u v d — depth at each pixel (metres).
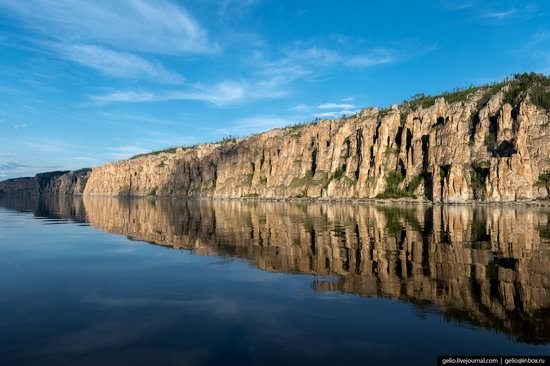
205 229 68.75
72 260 37.94
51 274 31.70
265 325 19.89
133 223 82.19
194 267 34.31
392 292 25.78
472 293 25.34
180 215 111.62
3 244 49.19
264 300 24.19
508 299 24.02
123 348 17.16
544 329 19.22
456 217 101.50
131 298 24.83
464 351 16.86
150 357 16.23
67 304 23.52
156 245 48.16
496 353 16.64
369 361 15.88
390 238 53.81
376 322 20.30
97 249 45.00
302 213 123.62
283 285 27.86
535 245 46.19
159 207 173.12
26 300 24.42
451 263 35.06
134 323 20.27
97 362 15.79
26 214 113.94
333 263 35.62
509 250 42.47
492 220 89.62
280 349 17.00
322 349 17.00
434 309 22.27
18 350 16.94
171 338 18.22
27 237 56.38
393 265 34.44
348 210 146.38
